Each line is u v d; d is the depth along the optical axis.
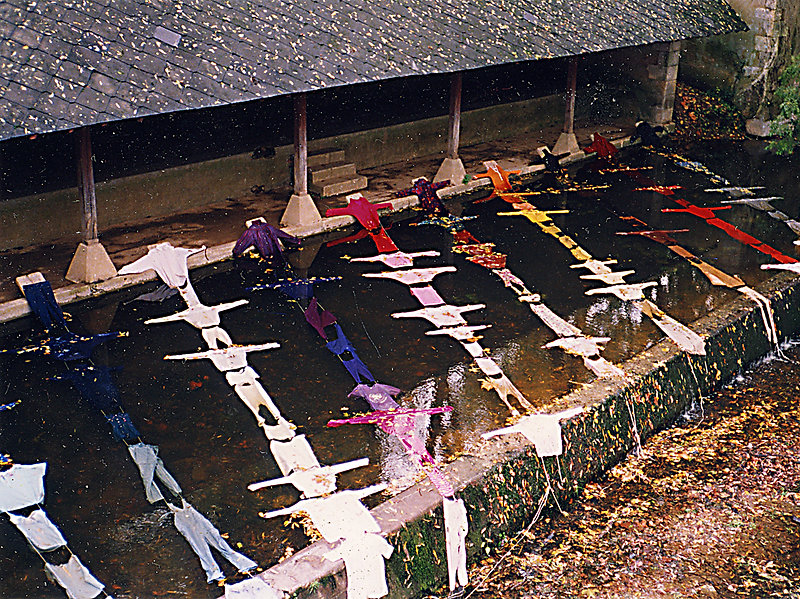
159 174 11.17
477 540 6.52
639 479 7.50
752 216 12.31
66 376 7.80
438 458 6.84
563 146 14.53
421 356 8.38
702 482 7.46
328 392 7.77
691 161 14.71
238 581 5.67
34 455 6.80
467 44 11.13
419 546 6.15
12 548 5.91
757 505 7.17
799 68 15.89
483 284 9.91
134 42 8.70
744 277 10.30
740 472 7.59
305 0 10.38
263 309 9.14
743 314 9.35
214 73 8.91
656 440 8.05
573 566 6.49
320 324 8.90
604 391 7.77
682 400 8.44
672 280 10.17
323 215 11.40
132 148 10.80
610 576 6.39
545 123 16.34
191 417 7.35
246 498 6.45
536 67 15.80
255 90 9.03
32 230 10.10
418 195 12.18
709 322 9.11
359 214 11.34
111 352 8.21
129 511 6.29
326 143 13.02
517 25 11.90
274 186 12.48
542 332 8.89
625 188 13.30
